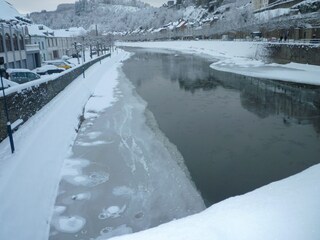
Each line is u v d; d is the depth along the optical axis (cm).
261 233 629
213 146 1650
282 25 5591
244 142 1702
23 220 953
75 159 1479
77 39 8225
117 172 1345
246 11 8825
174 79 3788
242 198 809
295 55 4097
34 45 4481
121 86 3384
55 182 1242
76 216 1053
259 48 5112
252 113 2247
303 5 5819
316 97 2672
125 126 1973
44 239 936
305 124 1986
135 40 16250
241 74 3928
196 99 2714
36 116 1848
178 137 1781
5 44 3397
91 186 1233
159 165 1411
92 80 3562
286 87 3094
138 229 988
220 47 7050
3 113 1444
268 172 1369
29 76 2861
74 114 2072
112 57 7144
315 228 632
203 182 1287
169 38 13100
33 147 1374
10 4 5047
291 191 809
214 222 686
